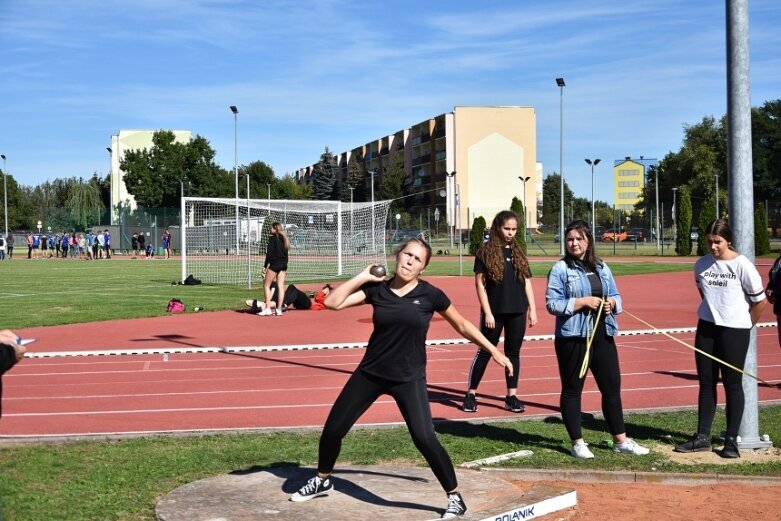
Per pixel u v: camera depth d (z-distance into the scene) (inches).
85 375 442.3
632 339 569.0
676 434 303.9
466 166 3491.6
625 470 257.4
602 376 276.4
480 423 325.1
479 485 240.1
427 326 213.6
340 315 780.0
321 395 385.4
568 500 229.1
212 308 834.2
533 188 3538.4
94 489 238.2
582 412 338.0
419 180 3791.8
